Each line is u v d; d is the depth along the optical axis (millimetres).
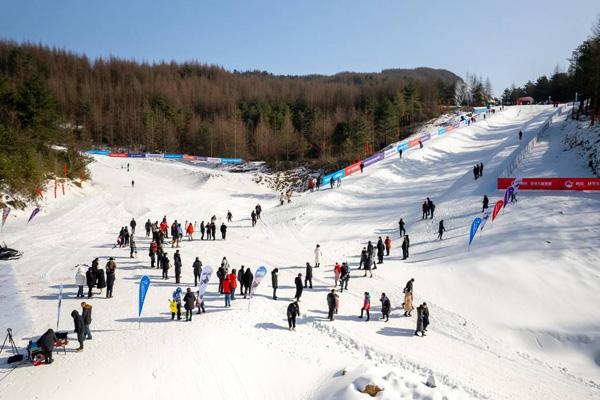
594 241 22531
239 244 30688
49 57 149750
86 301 19438
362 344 16016
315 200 40281
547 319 17969
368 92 127188
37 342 13625
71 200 44969
